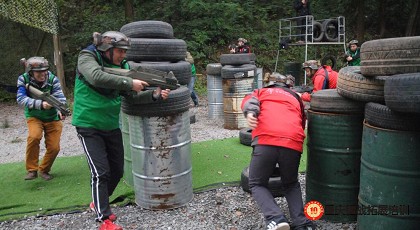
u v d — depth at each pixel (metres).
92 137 3.46
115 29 14.43
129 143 4.67
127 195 4.50
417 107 2.60
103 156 3.48
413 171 2.83
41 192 4.75
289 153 3.23
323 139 3.52
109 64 3.48
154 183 4.08
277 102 3.37
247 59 8.10
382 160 2.93
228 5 16.25
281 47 13.71
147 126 3.97
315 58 15.91
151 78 3.50
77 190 4.77
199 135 7.63
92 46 3.42
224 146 6.59
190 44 15.38
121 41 3.39
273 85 3.59
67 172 5.48
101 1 16.28
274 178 4.29
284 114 3.30
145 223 3.84
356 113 3.38
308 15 12.17
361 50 3.14
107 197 3.48
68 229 3.79
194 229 3.67
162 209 4.12
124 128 4.72
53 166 5.77
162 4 16.11
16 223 3.96
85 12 15.25
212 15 16.55
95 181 3.43
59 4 13.21
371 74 3.03
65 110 4.70
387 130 2.88
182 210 4.11
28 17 10.55
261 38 17.12
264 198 3.23
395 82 2.70
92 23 14.56
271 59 16.42
